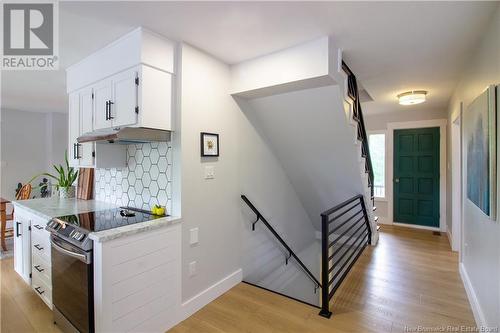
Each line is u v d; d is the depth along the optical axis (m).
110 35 2.03
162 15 1.76
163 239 2.00
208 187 2.39
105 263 1.64
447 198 4.64
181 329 2.04
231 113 2.65
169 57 2.09
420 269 3.17
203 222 2.34
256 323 2.10
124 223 1.94
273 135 3.21
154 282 1.93
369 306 2.36
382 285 2.77
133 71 1.98
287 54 2.27
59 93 3.71
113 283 1.68
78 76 2.57
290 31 1.99
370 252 3.77
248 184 2.93
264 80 2.40
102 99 2.28
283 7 1.68
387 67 2.73
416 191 5.05
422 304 2.39
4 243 3.70
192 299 2.24
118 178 2.72
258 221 3.13
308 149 3.21
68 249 1.83
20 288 2.70
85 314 1.71
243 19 1.82
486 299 1.89
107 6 1.64
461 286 2.73
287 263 3.78
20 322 2.15
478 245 2.15
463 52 2.35
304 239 4.35
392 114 5.21
